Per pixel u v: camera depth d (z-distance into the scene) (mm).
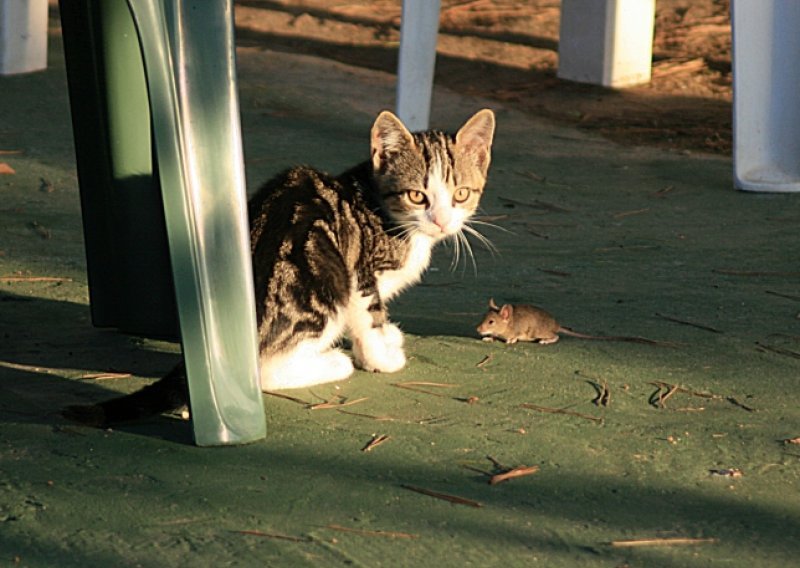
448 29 18125
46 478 4969
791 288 8094
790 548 4461
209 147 5250
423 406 5914
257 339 5535
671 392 6129
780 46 11195
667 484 5008
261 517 4648
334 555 4348
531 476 5066
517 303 7723
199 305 5250
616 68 15445
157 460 5180
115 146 6641
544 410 5863
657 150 12875
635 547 4449
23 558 4305
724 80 15805
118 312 7012
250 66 15164
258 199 6531
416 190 6574
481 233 9602
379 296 6652
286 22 17953
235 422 5363
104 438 5418
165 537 4477
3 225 9297
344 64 15781
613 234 9633
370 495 4855
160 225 6770
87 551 4363
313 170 6734
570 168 12008
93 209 6875
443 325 7293
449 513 4703
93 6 6484
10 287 7848
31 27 14000
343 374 6320
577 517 4688
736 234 9617
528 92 15195
